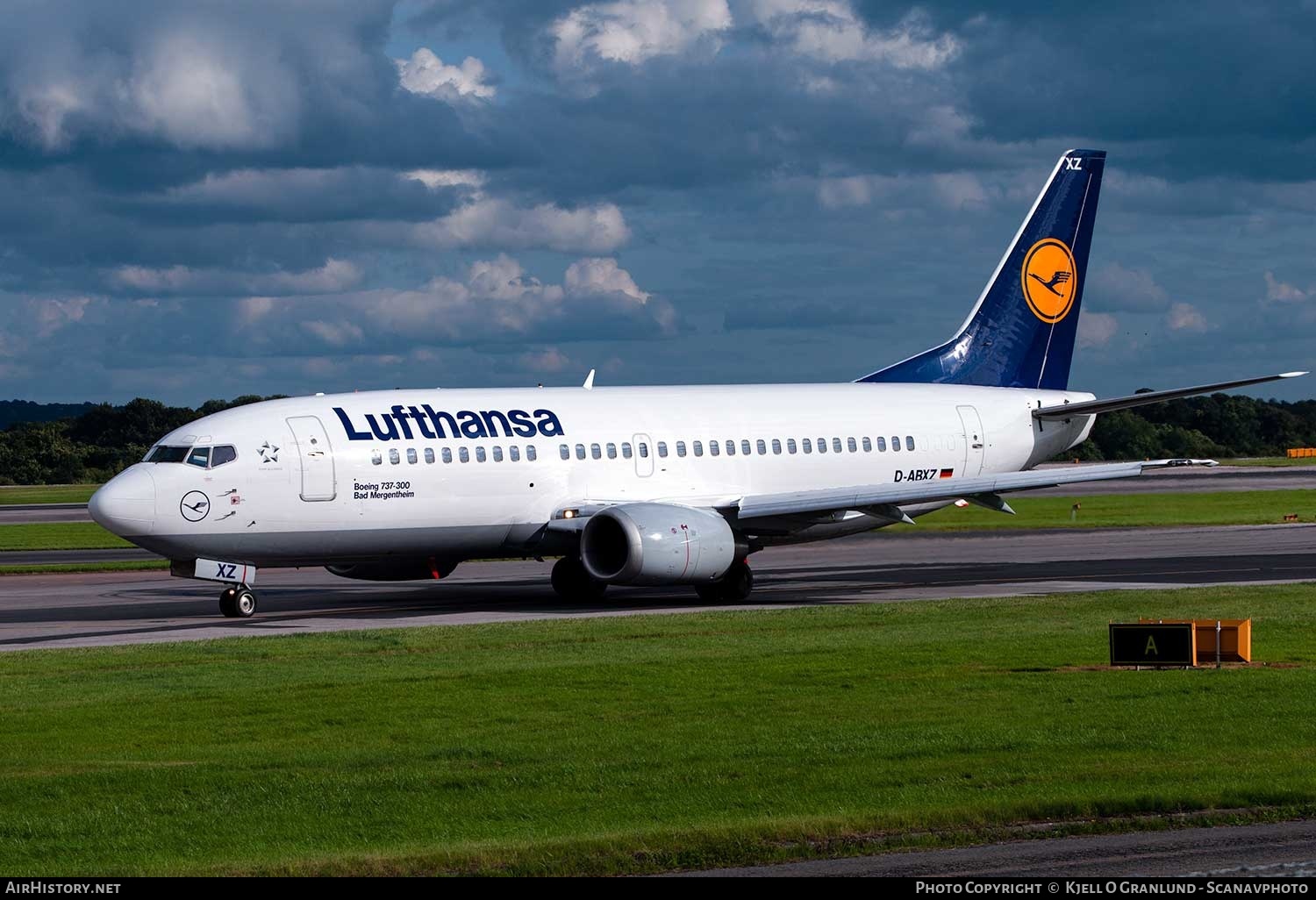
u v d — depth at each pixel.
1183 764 58.97
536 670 88.50
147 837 50.56
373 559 135.62
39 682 86.62
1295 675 82.06
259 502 127.25
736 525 141.62
